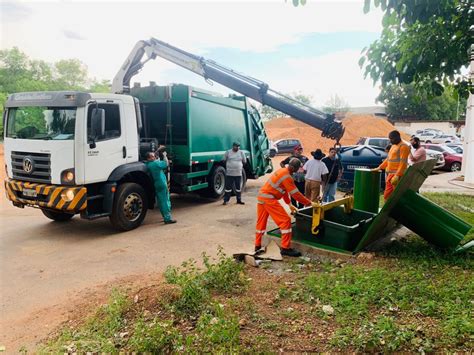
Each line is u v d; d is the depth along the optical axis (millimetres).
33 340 4047
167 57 11328
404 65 4051
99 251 6910
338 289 4625
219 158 11695
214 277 5035
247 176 14102
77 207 7215
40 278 5707
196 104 10383
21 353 3775
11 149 7887
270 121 53906
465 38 3793
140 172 8641
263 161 14703
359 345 3455
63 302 4918
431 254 5953
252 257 5848
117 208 7953
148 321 4082
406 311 4047
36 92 7602
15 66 47500
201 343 3609
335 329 3818
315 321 4004
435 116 66125
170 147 10219
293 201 9148
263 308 4355
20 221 9148
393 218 6461
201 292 4570
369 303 4277
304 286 4902
